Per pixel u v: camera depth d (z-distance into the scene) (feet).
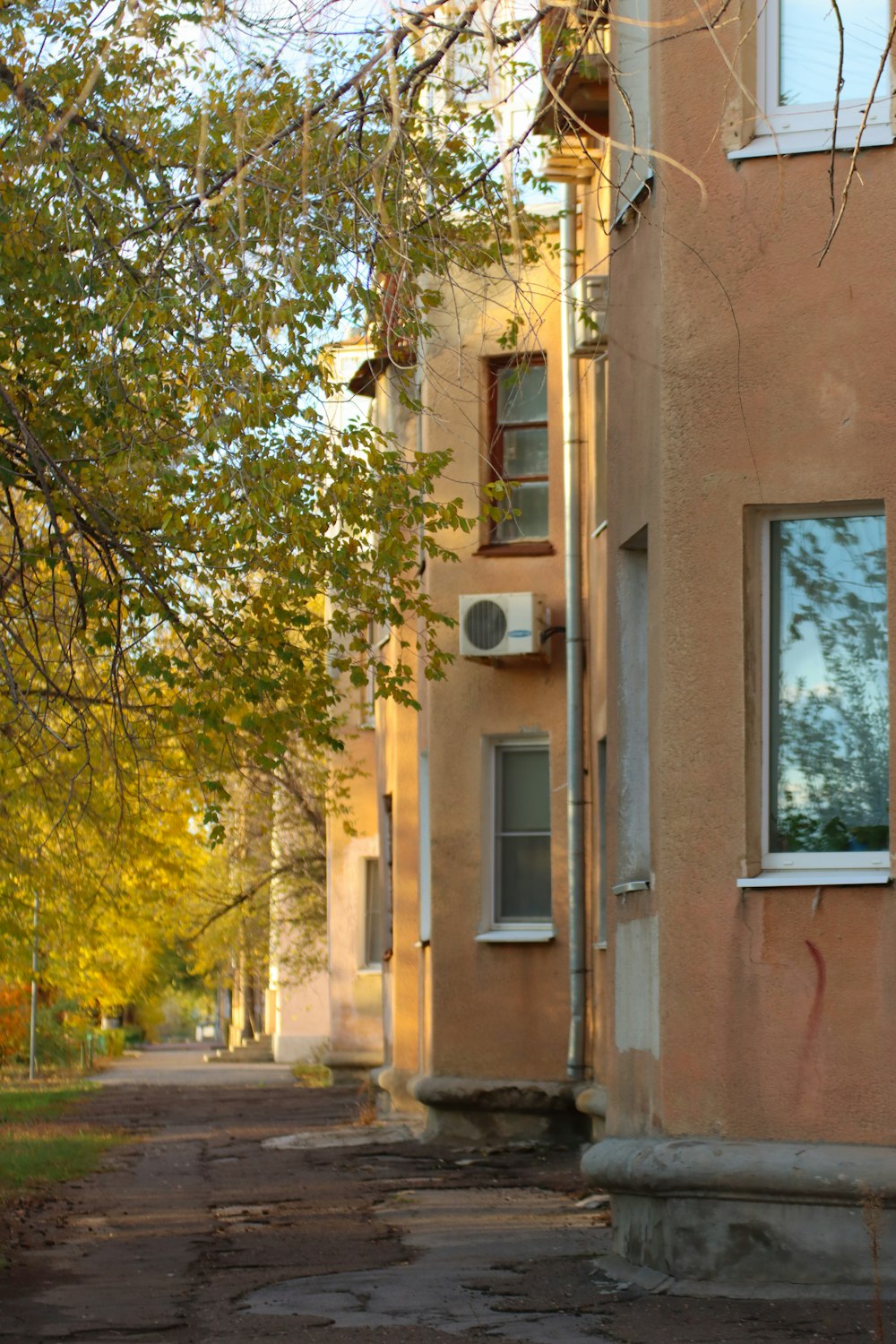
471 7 22.97
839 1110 27.48
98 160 35.70
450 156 35.24
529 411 57.62
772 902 28.32
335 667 39.37
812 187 29.55
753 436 29.50
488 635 54.65
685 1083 28.55
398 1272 30.19
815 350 29.30
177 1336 25.32
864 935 27.68
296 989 139.13
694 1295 26.50
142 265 34.09
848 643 29.19
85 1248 34.96
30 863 56.24
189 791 51.93
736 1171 27.02
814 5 29.86
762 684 29.40
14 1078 118.32
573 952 53.06
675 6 30.71
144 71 35.29
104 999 96.27
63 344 35.47
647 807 33.06
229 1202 41.91
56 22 35.29
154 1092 96.78
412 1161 49.73
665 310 30.40
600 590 51.52
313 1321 26.03
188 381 33.42
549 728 55.31
